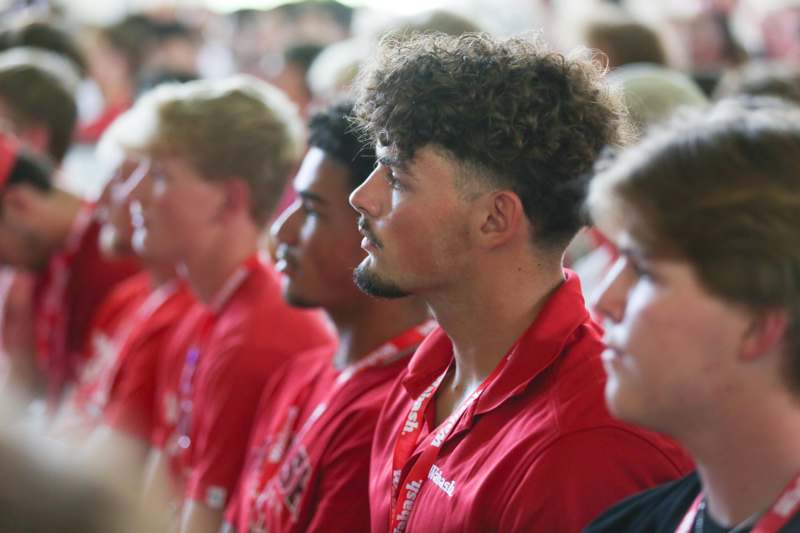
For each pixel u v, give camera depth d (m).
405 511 2.69
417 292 2.68
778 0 10.37
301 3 11.52
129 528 1.21
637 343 1.88
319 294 3.48
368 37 5.71
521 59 2.60
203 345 4.44
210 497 4.05
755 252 1.75
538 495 2.41
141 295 5.90
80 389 5.78
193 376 4.46
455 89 2.55
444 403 2.85
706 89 6.90
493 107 2.54
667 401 1.87
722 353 1.82
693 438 1.91
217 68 12.91
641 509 2.15
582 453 2.41
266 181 4.52
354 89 3.14
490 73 2.57
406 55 2.65
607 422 2.43
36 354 6.56
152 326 5.18
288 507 3.40
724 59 8.72
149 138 4.49
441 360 2.92
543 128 2.55
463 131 2.54
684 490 2.09
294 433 3.66
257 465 3.76
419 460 2.70
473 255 2.61
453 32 4.83
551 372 2.56
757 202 1.75
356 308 3.46
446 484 2.60
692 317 1.81
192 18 12.10
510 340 2.66
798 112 1.91
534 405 2.54
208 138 4.43
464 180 2.57
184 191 4.44
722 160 1.79
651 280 1.87
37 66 7.00
